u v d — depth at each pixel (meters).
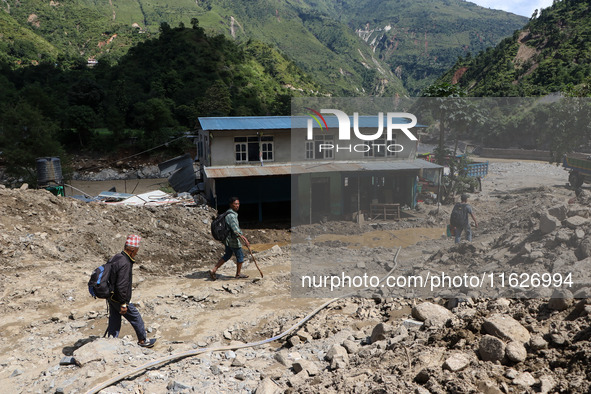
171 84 128.62
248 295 8.81
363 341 5.61
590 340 3.45
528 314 4.32
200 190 29.19
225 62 169.12
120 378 5.09
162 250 14.94
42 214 14.04
